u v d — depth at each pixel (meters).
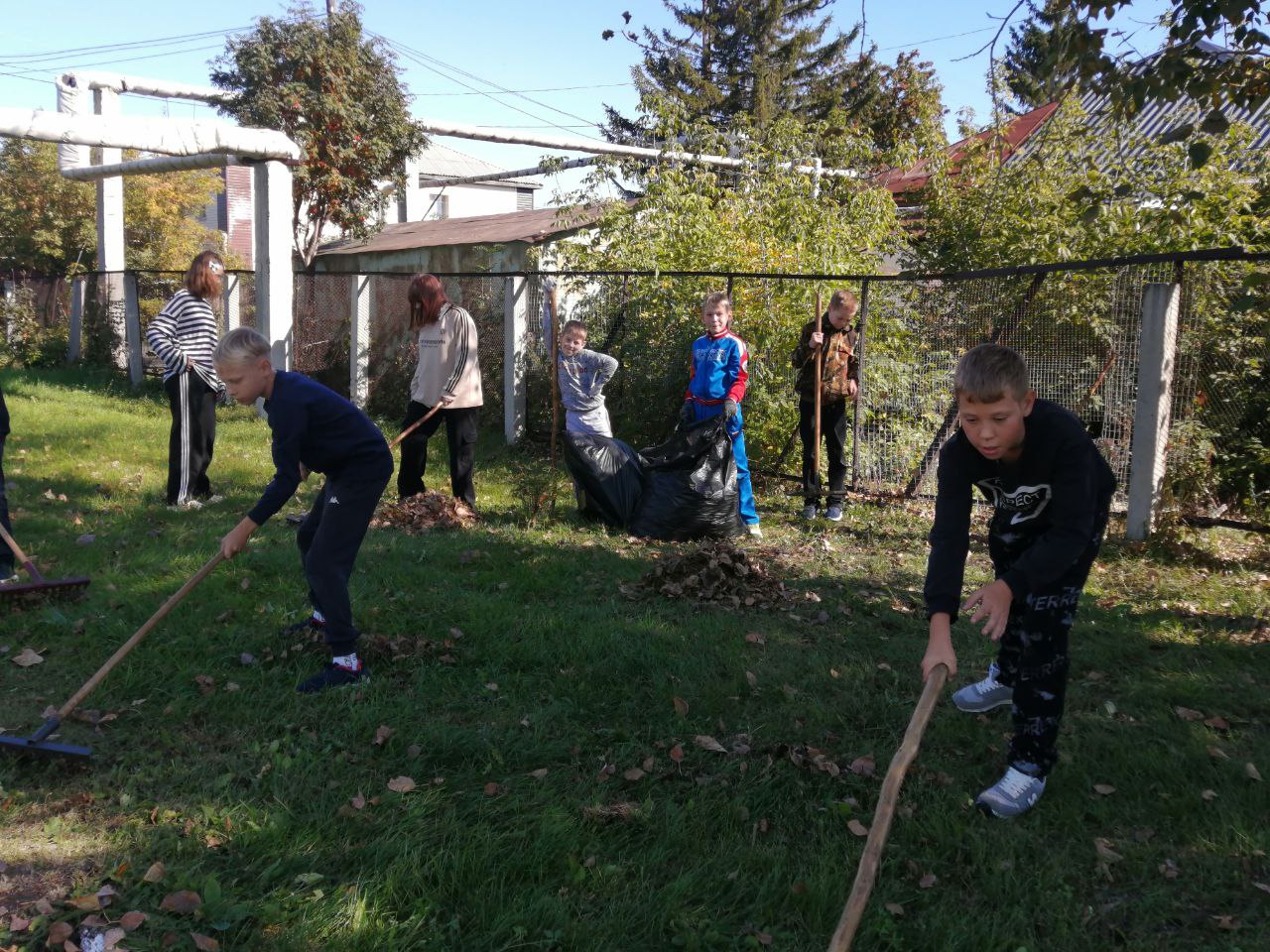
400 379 12.70
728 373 7.31
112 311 16.88
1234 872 3.00
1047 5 5.56
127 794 3.31
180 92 17.20
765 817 3.29
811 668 4.55
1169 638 5.09
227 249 26.12
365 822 3.17
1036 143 10.51
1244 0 4.82
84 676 4.27
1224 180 9.10
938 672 2.68
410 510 7.30
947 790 3.46
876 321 8.77
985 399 2.74
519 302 10.85
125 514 7.16
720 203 10.62
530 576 5.89
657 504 7.12
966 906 2.86
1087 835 3.22
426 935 2.64
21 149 23.72
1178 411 6.90
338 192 20.61
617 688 4.29
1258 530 6.70
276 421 4.05
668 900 2.79
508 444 10.91
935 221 11.59
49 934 2.62
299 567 5.84
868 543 7.20
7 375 15.52
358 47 20.70
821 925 2.73
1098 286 7.92
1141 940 2.70
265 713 3.96
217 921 2.68
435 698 4.12
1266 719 4.11
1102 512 3.18
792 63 38.47
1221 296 6.93
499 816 3.24
